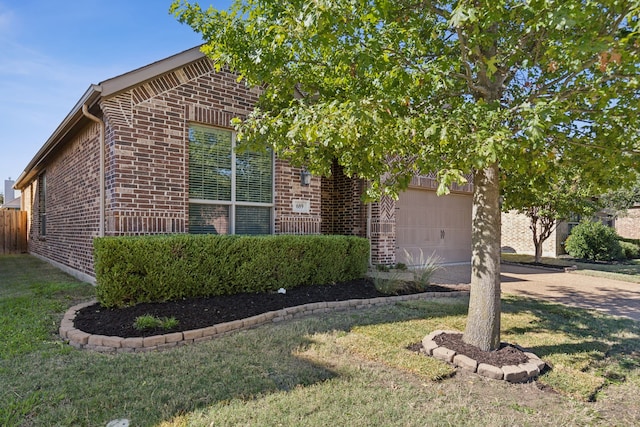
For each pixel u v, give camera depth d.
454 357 4.05
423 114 3.75
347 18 3.06
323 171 4.97
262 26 3.79
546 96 4.04
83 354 4.09
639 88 3.47
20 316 5.34
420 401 3.23
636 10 2.65
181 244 5.95
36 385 3.33
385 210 10.77
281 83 4.70
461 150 3.20
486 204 4.34
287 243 7.21
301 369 3.79
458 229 13.30
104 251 5.37
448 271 11.21
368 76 3.90
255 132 4.17
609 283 10.11
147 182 6.61
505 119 3.46
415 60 4.03
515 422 2.96
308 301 6.51
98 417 2.85
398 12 3.90
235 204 7.86
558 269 13.05
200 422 2.79
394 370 3.85
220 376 3.58
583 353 4.50
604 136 4.13
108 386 3.33
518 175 5.42
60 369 3.67
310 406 3.06
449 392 3.42
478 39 3.64
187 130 7.14
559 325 5.68
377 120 3.13
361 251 8.55
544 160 3.96
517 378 3.70
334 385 3.46
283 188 8.52
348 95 3.99
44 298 6.41
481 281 4.34
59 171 10.89
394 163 4.35
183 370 3.70
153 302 5.75
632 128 4.05
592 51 2.82
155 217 6.67
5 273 9.69
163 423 2.78
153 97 6.73
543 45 3.73
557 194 12.87
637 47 3.03
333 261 7.97
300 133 3.41
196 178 7.35
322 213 11.62
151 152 6.68
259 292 6.79
